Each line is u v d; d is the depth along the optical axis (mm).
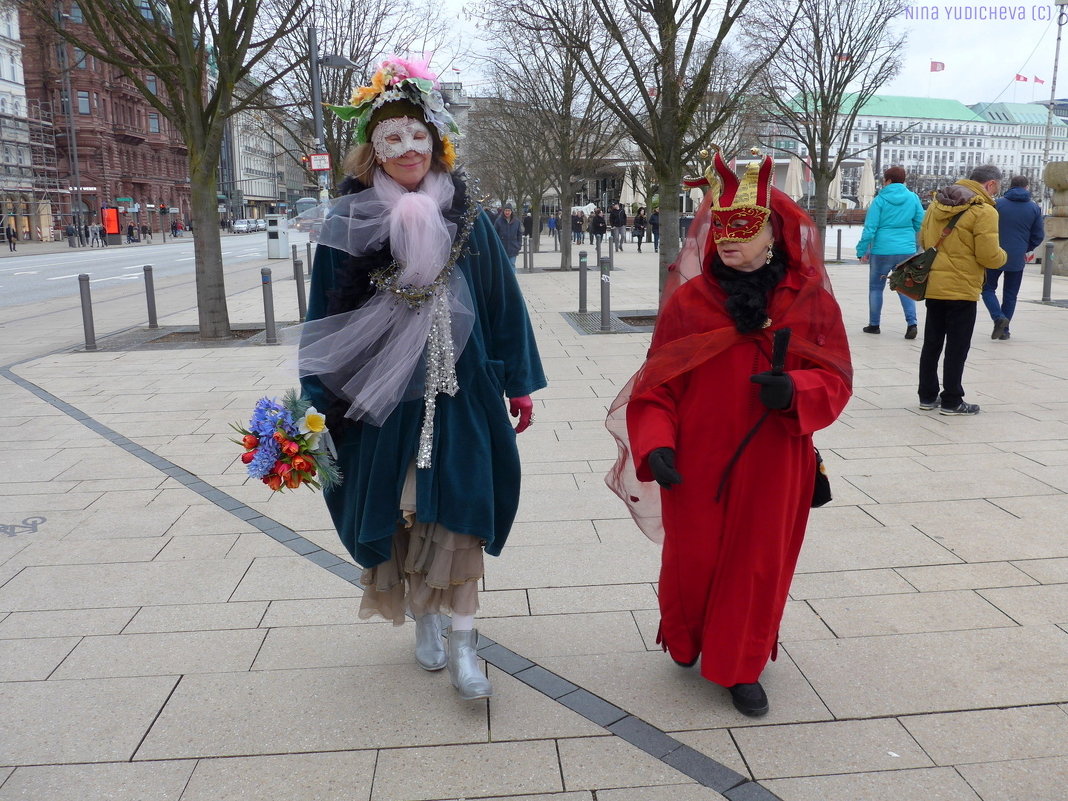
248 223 86062
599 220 32531
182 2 10258
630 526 4352
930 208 6363
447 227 2727
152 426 6520
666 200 10297
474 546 2816
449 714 2801
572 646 3219
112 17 10250
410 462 2752
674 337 2729
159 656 3193
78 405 7277
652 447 2592
